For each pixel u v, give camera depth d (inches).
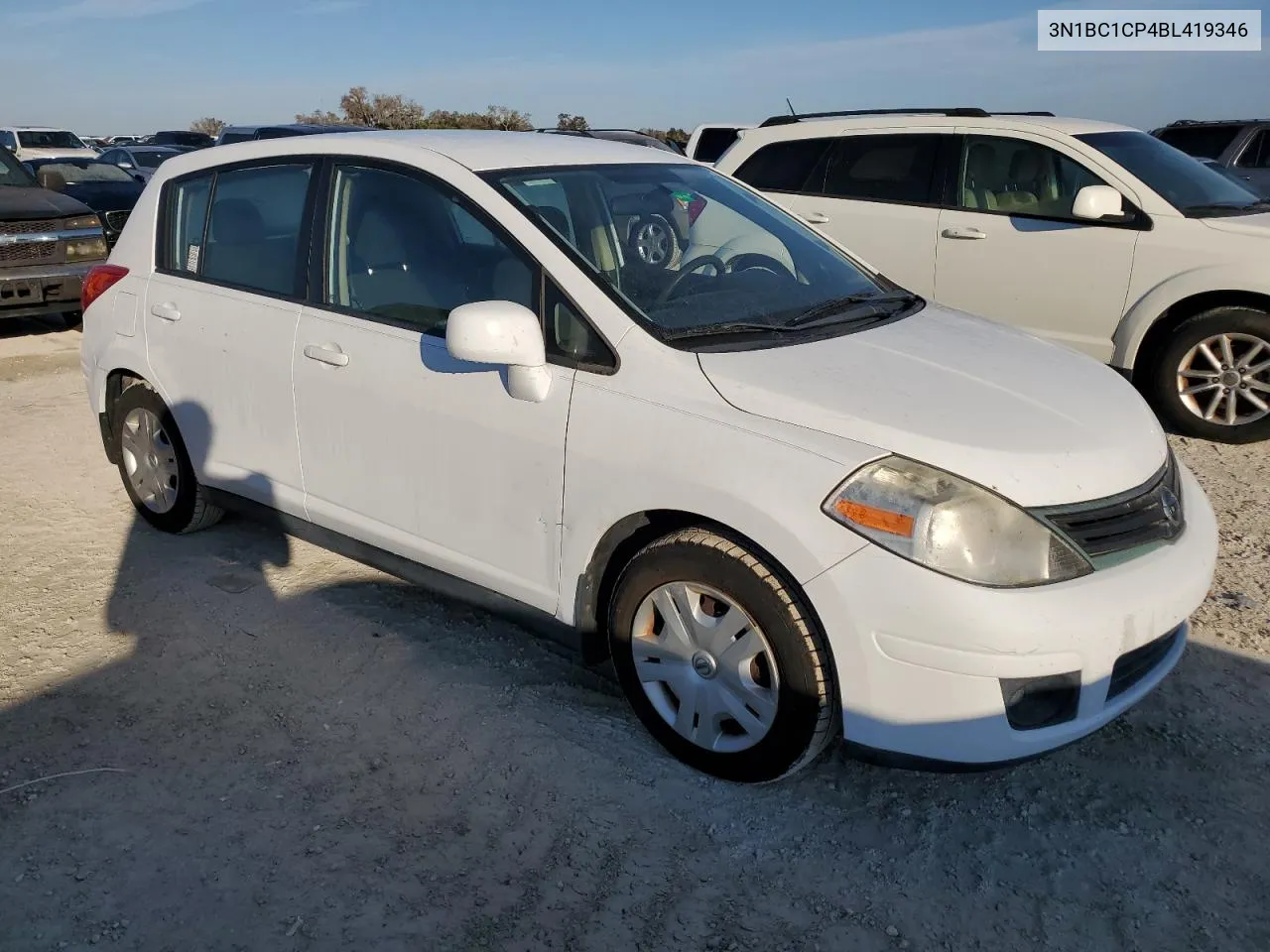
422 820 109.7
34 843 105.5
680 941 94.5
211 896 98.8
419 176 135.7
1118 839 107.7
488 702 131.0
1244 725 126.9
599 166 144.2
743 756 111.3
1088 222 247.3
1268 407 232.4
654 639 117.1
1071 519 100.5
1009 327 143.7
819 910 98.2
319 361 141.6
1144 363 249.3
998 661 95.6
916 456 99.5
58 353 339.0
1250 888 101.1
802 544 100.1
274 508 156.4
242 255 157.2
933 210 271.7
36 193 382.9
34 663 139.9
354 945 93.3
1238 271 227.8
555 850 105.5
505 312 113.2
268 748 121.9
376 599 158.9
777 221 157.2
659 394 111.0
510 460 122.3
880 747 102.3
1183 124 537.0
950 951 93.8
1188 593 105.8
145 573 167.2
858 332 127.0
